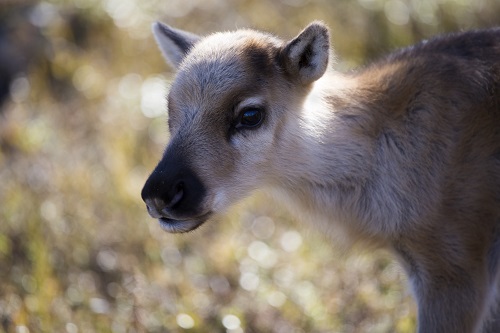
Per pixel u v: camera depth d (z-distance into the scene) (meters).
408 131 9.62
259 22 17.89
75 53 17.88
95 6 18.86
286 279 12.27
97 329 10.84
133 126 15.62
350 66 15.85
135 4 19.03
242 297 11.96
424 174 9.48
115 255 12.70
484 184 9.40
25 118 15.96
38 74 17.22
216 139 9.11
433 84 9.63
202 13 18.73
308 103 9.73
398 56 10.33
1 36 18.17
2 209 13.11
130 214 13.30
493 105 9.51
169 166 8.93
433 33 16.72
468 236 9.41
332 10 17.66
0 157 14.84
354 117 9.80
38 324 10.60
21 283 11.71
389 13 17.00
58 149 15.05
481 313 9.50
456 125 9.44
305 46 9.36
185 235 13.05
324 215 10.12
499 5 16.80
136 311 11.01
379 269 12.20
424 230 9.48
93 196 13.61
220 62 9.27
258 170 9.45
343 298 11.67
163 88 16.20
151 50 17.77
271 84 9.37
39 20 18.38
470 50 9.87
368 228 9.91
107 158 14.51
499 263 9.66
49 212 13.06
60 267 12.31
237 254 12.84
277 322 11.40
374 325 11.20
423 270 9.61
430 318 9.51
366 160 9.77
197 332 10.93
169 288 11.94
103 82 16.86
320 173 9.82
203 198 8.98
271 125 9.39
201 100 9.16
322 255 12.66
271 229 13.66
